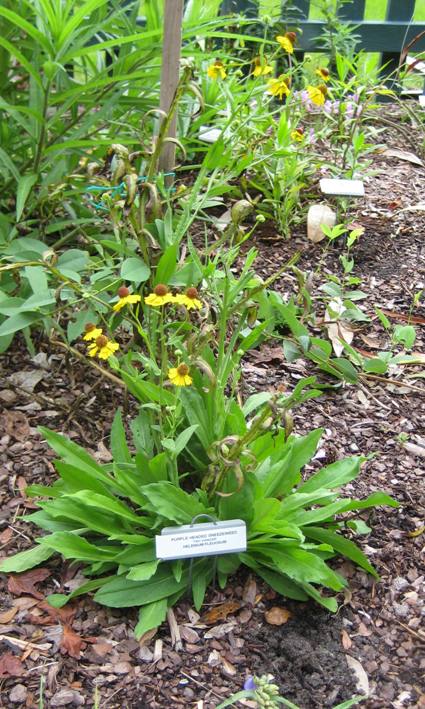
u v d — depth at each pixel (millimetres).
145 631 1496
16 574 1647
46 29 2150
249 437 1487
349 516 1831
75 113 2463
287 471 1680
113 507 1589
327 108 3193
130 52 2447
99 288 2092
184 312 1907
